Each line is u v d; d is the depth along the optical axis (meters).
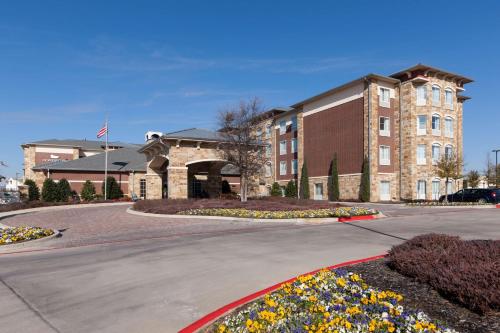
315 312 4.72
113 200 38.53
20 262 10.09
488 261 6.41
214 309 5.94
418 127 38.22
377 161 38.00
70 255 10.96
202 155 29.78
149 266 9.08
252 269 8.43
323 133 44.78
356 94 40.09
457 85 41.22
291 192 47.69
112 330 5.21
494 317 4.77
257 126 31.56
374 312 4.73
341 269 7.49
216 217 19.77
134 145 72.44
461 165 34.97
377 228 15.37
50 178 40.81
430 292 5.82
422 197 37.72
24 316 5.81
